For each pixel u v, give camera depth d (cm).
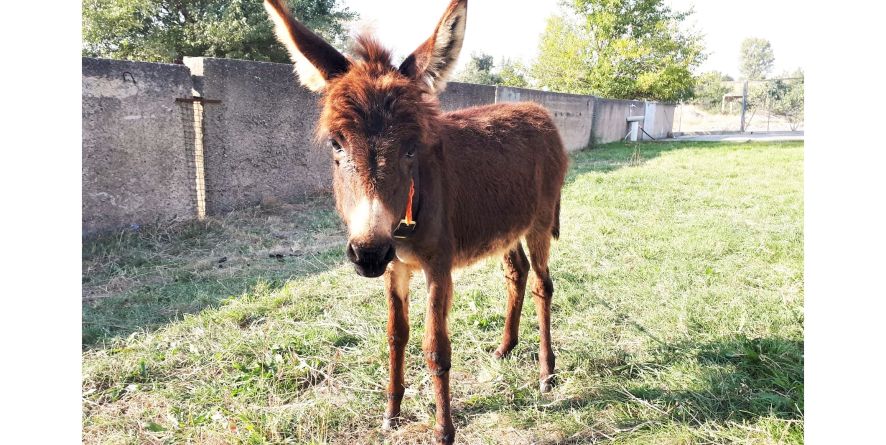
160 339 376
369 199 205
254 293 459
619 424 282
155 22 1830
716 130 3803
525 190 333
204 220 677
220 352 353
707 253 556
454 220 280
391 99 213
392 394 290
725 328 377
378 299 450
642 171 1161
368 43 243
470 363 351
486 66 3303
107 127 592
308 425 285
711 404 291
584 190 918
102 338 375
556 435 278
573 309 428
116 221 614
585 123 1892
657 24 2550
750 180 1015
